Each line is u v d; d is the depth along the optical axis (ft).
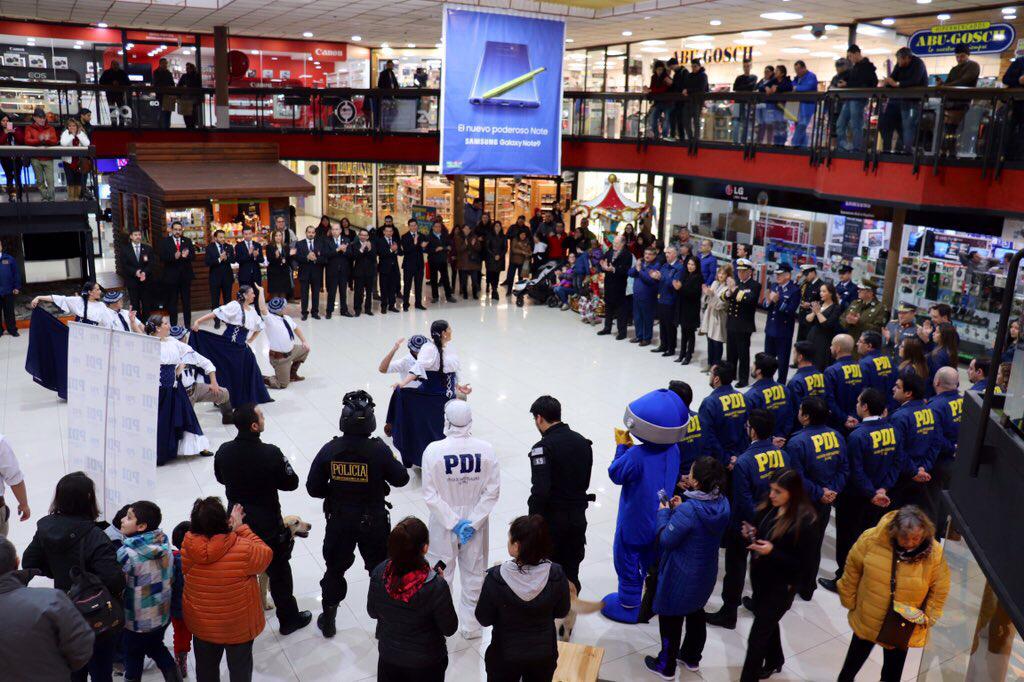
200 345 31.12
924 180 35.32
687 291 39.60
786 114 43.27
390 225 48.62
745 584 21.20
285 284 47.39
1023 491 10.00
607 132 54.49
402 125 57.77
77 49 64.85
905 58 36.35
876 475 20.13
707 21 52.34
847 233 48.16
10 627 10.83
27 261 47.24
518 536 13.12
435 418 25.77
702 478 16.03
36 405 32.40
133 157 50.16
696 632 17.35
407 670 13.37
